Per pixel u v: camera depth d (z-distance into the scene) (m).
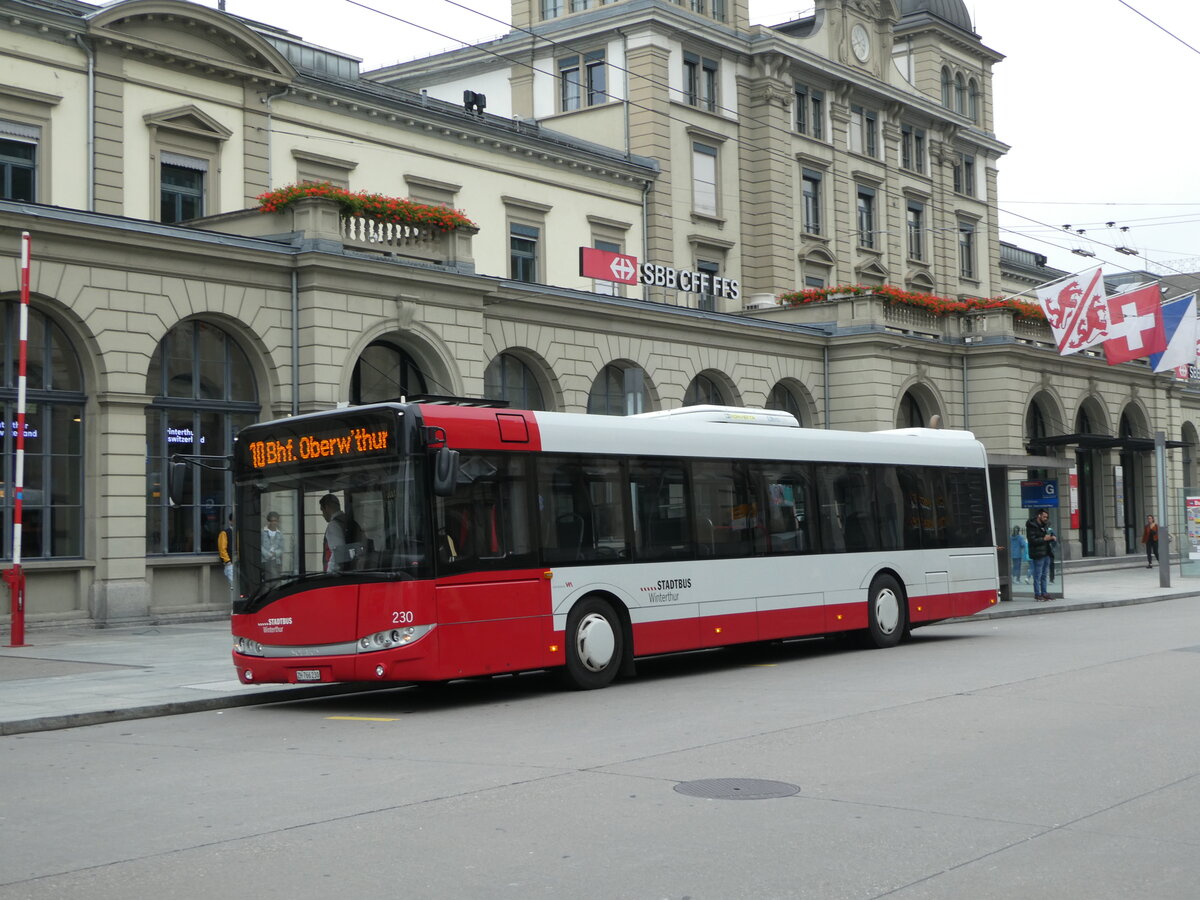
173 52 27.44
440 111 33.56
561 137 38.25
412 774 9.77
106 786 9.62
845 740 10.80
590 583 15.33
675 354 33.91
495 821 8.05
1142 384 50.97
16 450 19.97
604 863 7.00
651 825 7.86
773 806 8.34
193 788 9.45
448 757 10.53
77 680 15.80
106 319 21.84
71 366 22.09
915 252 51.59
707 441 17.28
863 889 6.46
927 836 7.53
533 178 36.41
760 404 36.69
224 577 24.22
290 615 13.94
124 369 22.08
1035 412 45.88
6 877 6.99
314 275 24.11
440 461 13.30
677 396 33.91
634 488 16.12
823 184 46.25
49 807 8.86
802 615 18.31
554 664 14.81
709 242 41.97
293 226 24.59
